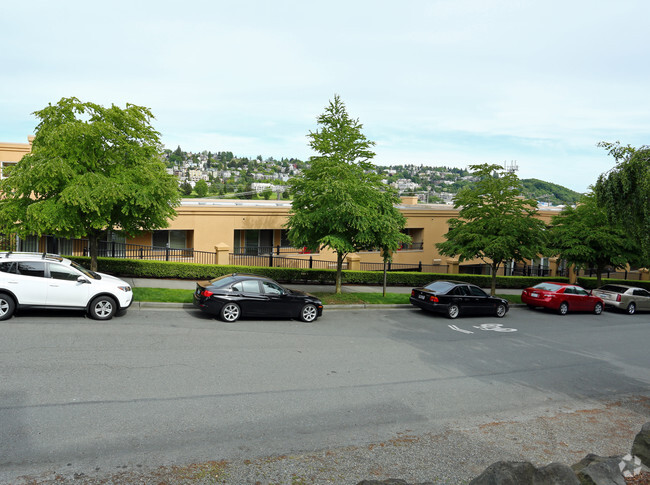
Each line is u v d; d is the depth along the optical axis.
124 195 13.70
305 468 5.78
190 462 5.69
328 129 18.97
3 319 11.27
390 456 6.30
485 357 12.32
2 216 13.67
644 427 5.98
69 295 11.84
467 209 23.05
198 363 9.52
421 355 11.92
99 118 14.26
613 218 11.42
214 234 24.08
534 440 7.25
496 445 6.93
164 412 7.05
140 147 14.95
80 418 6.57
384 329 14.79
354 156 19.00
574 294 21.80
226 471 5.55
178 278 20.53
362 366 10.45
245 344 11.34
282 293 14.38
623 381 11.15
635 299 23.91
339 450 6.37
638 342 16.12
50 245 21.28
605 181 11.47
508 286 30.56
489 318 18.80
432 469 6.02
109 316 12.38
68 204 13.27
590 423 8.23
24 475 5.08
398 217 18.84
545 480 4.91
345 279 24.86
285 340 12.12
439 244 23.55
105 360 9.09
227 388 8.30
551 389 10.07
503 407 8.68
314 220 17.47
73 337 10.40
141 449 5.90
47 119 13.87
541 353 13.30
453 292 17.92
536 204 22.39
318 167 17.67
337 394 8.53
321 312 15.23
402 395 8.80
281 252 27.16
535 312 21.73
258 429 6.79
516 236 21.36
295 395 8.28
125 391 7.69
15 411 6.57
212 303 13.40
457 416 8.02
